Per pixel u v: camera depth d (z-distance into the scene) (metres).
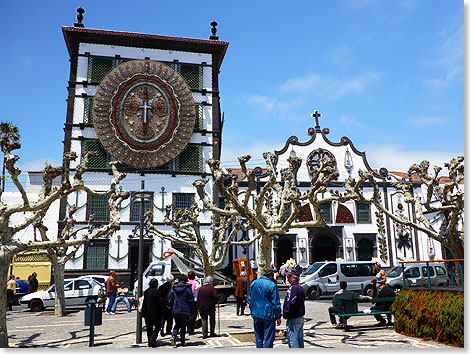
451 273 11.57
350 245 31.12
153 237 27.17
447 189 12.07
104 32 29.38
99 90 28.38
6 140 9.79
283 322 12.95
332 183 32.28
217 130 30.47
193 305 11.02
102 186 27.64
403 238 31.78
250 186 10.77
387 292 12.03
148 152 28.38
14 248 9.38
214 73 31.44
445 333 9.03
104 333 11.89
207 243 27.91
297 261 30.44
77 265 26.06
